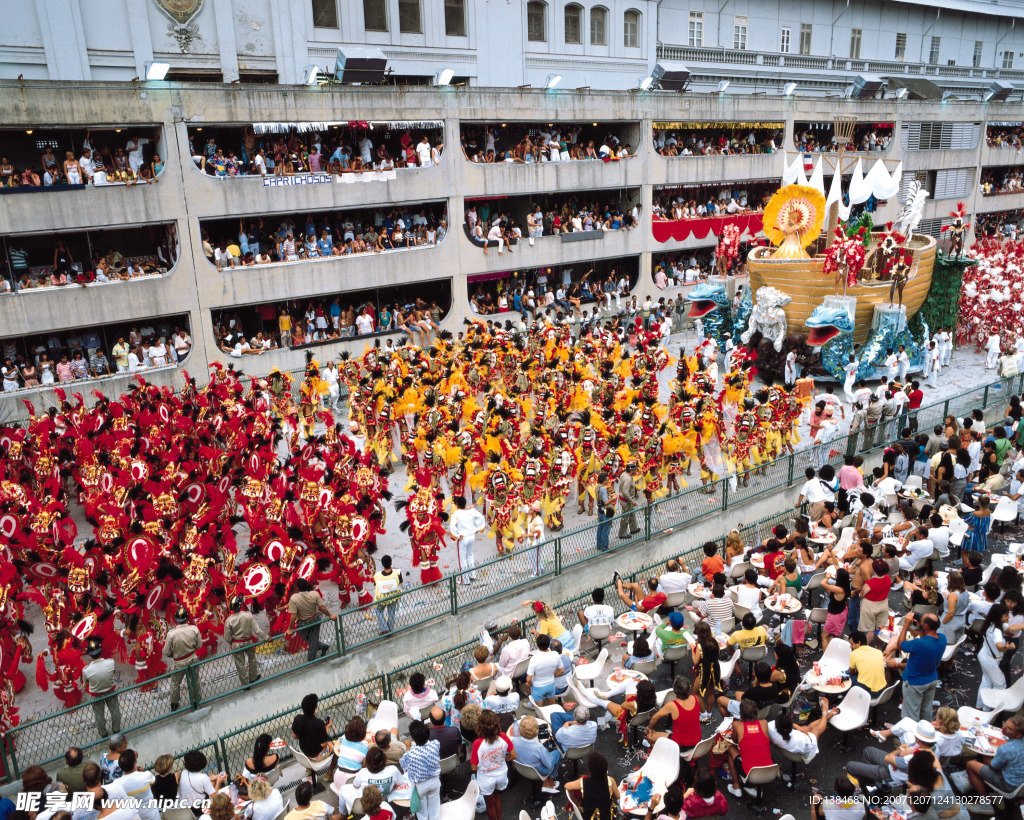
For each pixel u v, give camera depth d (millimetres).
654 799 8805
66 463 17562
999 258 34156
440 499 13930
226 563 13086
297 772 10852
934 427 19422
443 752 9398
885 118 44188
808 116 40938
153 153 25016
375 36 30094
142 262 26219
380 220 29141
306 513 14320
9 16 23062
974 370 28062
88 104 21828
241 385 21844
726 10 42094
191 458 16469
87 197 22328
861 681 10523
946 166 48375
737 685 11781
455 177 29438
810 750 9477
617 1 36938
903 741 9289
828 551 13508
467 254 30391
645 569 15062
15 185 21672
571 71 36250
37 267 24531
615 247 34812
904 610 13578
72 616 11367
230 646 13086
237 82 24078
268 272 25734
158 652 11992
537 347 25031
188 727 11148
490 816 9375
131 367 23781
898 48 52000
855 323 25500
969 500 16297
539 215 32438
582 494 17672
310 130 25812
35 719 10805
